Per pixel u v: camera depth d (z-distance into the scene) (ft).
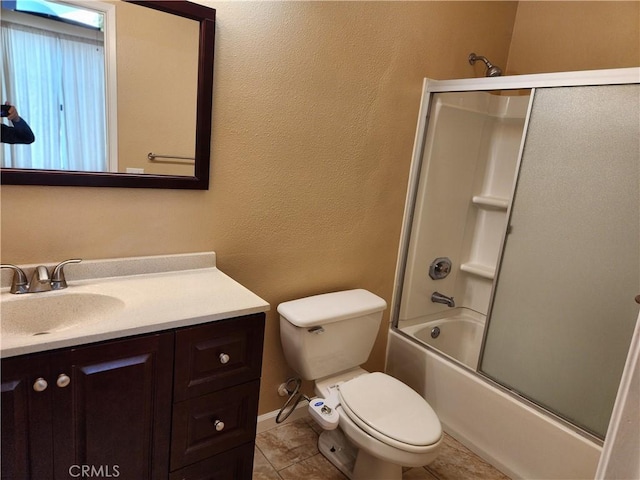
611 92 5.36
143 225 4.87
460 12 7.25
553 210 6.00
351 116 6.31
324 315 5.78
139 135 4.58
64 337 3.31
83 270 4.55
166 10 4.45
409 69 6.82
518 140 7.82
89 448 3.61
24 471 3.36
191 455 4.22
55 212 4.31
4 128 3.89
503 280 6.59
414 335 7.77
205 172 5.09
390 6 6.31
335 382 6.21
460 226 8.30
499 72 7.39
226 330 4.14
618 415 1.93
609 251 5.48
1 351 3.05
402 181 7.27
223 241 5.53
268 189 5.75
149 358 3.72
